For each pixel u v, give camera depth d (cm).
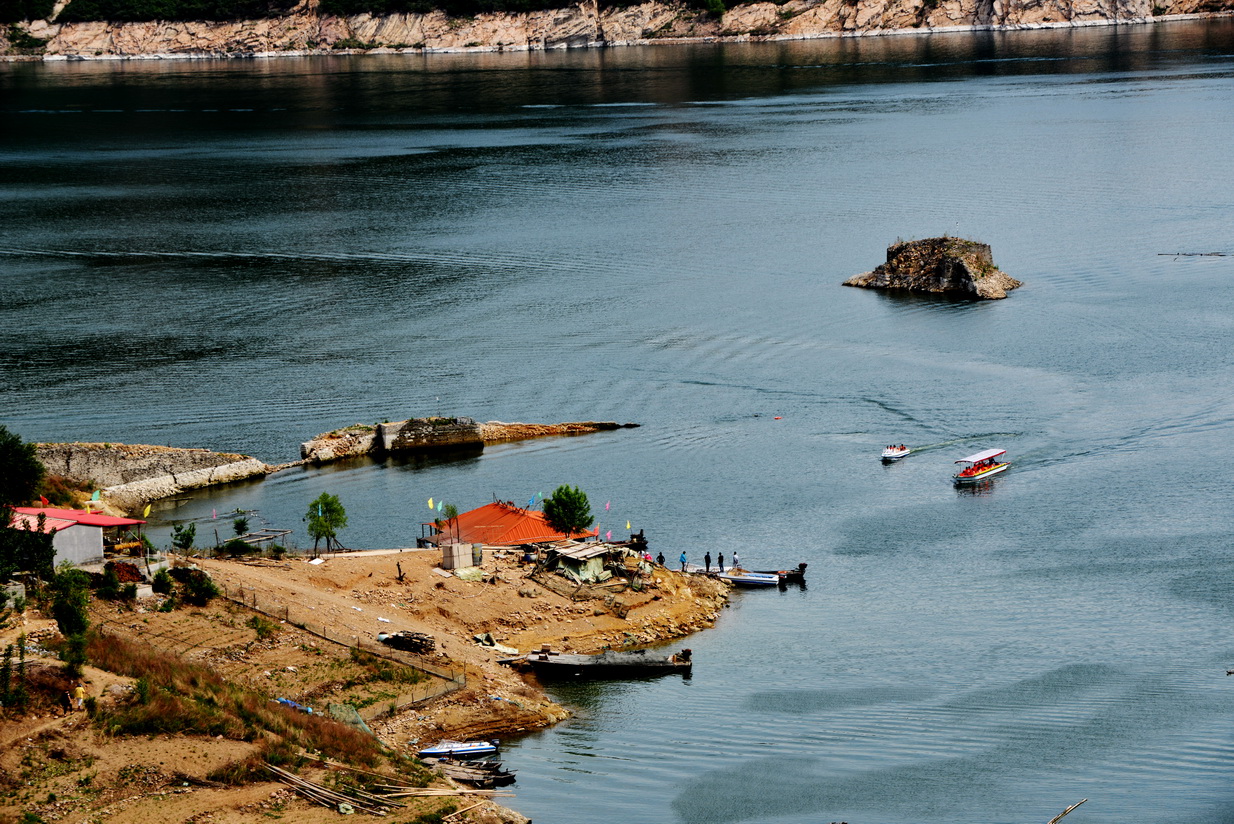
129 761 8394
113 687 8900
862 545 14638
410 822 8256
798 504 15812
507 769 9538
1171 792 9294
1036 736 10238
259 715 9138
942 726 10388
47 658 8875
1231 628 12256
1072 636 12206
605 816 8881
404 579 12169
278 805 8300
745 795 9238
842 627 12550
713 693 11019
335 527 13512
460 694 10281
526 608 12081
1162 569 13700
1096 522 15038
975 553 14325
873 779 9562
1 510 10750
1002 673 11438
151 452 16362
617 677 11356
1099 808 9150
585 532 13712
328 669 10144
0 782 8075
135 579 10662
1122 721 10494
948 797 9281
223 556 12344
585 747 9938
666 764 9688
